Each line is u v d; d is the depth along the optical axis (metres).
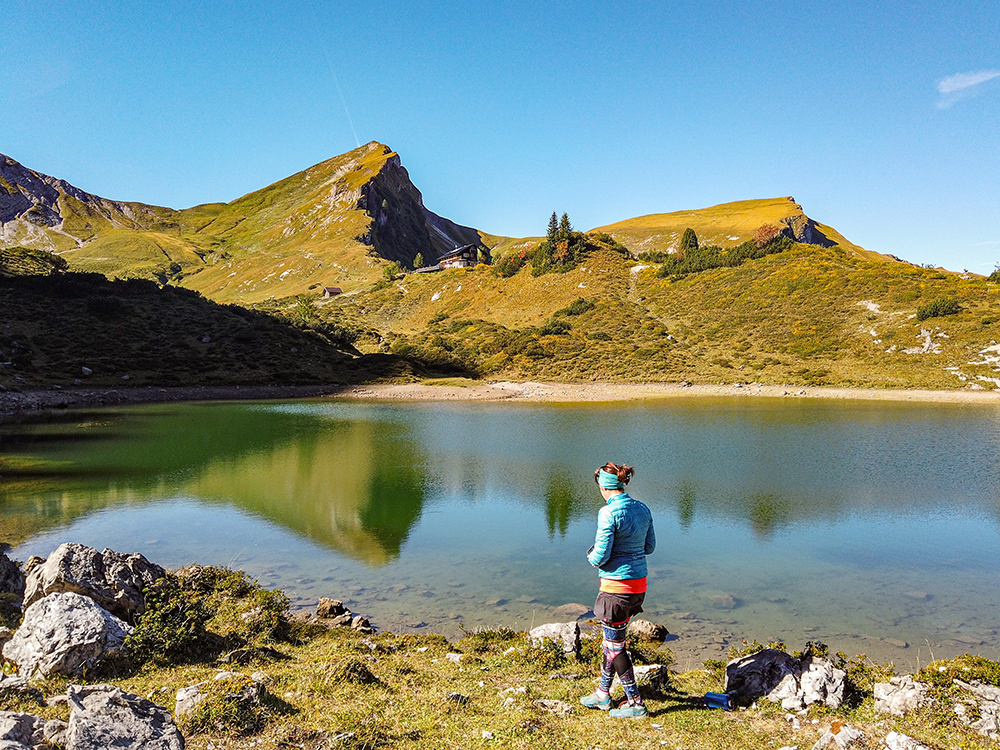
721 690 6.84
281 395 74.44
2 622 8.41
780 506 22.27
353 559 16.00
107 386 69.06
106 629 6.73
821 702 5.94
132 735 4.36
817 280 107.19
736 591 13.73
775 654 6.74
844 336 89.19
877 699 5.97
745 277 118.81
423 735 5.27
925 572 15.20
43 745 4.16
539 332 110.31
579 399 70.94
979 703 5.63
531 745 5.06
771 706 6.00
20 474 26.86
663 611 12.49
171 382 73.75
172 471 28.09
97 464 29.48
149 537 17.67
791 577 14.76
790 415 53.69
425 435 41.78
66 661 6.20
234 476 27.11
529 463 31.23
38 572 8.12
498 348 105.19
